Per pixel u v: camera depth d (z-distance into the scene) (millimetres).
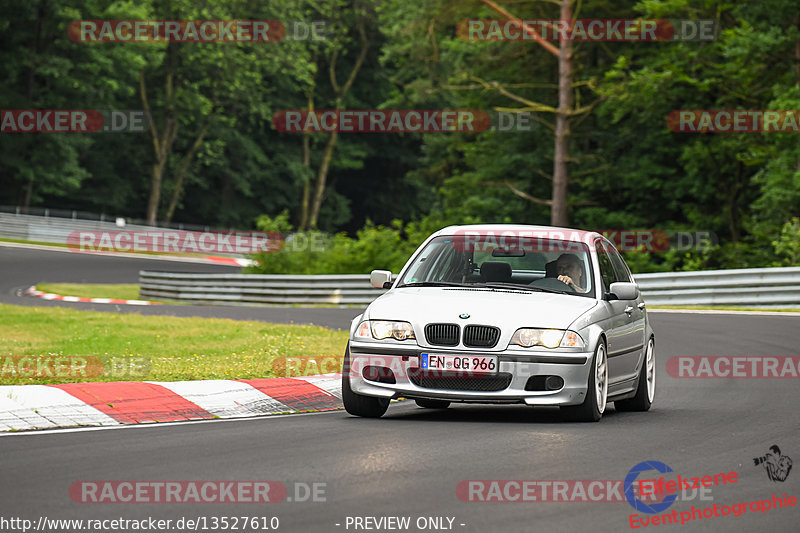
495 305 25734
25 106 165375
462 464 19344
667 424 25297
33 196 177125
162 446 21312
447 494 16859
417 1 118250
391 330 25578
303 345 41219
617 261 30594
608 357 26609
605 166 111375
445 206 127625
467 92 121312
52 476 18141
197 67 188500
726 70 96438
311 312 68188
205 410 26859
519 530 14773
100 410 25562
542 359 24906
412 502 16281
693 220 107500
